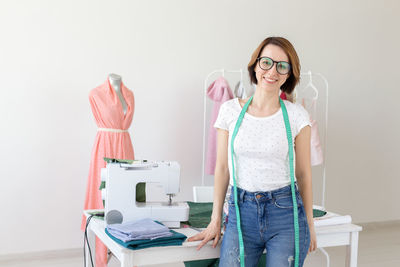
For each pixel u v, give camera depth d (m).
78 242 3.89
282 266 1.76
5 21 3.55
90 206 3.36
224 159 1.96
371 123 5.08
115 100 3.35
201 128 4.30
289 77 1.94
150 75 4.06
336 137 4.90
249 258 1.83
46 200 3.77
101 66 3.88
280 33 4.57
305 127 1.88
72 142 3.83
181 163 4.25
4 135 3.60
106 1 3.86
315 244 1.95
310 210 1.93
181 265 3.74
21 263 3.61
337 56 4.84
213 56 4.30
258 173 1.81
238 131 1.85
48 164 3.76
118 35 3.92
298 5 4.63
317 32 4.73
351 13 4.89
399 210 5.30
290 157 1.83
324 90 4.79
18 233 3.69
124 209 2.09
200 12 4.22
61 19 3.72
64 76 3.76
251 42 4.45
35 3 3.63
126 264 1.77
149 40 4.04
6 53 3.57
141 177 2.12
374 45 5.04
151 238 1.82
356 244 2.23
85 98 3.84
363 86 5.00
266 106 1.87
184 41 4.17
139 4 3.98
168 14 4.09
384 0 5.06
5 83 3.58
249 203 1.81
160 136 4.15
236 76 4.40
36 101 3.69
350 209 5.04
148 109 4.08
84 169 3.88
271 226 1.78
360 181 5.07
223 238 1.88
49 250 3.79
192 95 4.24
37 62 3.66
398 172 5.27
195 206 2.65
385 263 3.88
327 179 4.89
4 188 3.63
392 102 5.18
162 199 4.20
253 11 4.44
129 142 3.47
